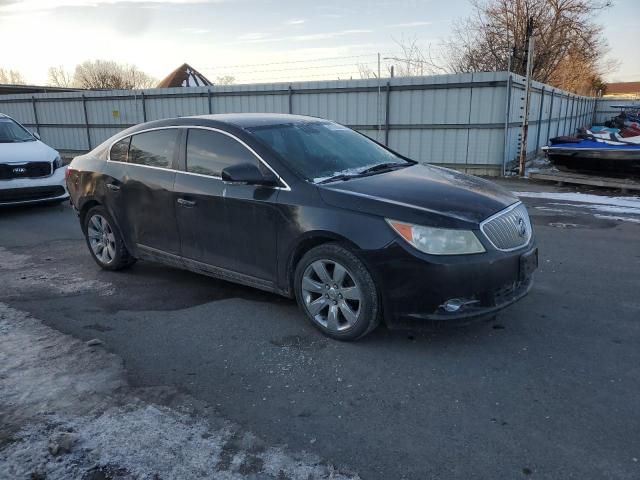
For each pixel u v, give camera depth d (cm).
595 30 3062
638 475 246
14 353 377
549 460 258
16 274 571
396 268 351
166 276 555
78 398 317
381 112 1534
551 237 701
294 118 503
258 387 330
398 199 370
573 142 1263
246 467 256
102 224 571
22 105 2367
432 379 336
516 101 1441
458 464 257
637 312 438
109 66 6575
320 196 386
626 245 656
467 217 354
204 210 453
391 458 262
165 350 382
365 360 362
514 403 307
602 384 326
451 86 1423
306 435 281
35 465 256
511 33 2908
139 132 526
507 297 372
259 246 423
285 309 457
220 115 496
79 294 504
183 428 287
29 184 905
